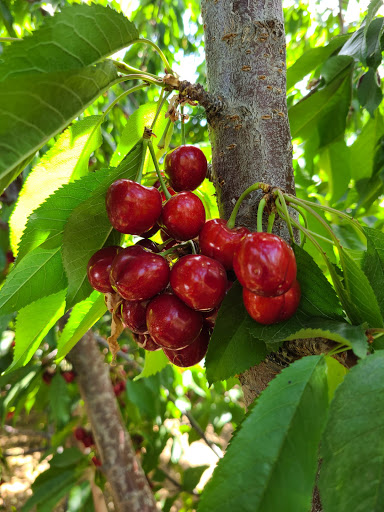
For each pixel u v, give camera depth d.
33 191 0.22
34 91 0.13
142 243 0.19
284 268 0.14
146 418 0.74
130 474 0.46
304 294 0.16
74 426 0.69
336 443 0.11
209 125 0.21
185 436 1.24
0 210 0.52
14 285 0.20
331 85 0.35
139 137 0.24
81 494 0.59
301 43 0.71
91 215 0.18
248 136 0.19
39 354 0.62
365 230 0.18
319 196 0.48
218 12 0.20
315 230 0.32
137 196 0.17
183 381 0.61
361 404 0.11
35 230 0.19
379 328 0.15
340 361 0.15
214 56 0.20
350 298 0.17
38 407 0.72
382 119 0.38
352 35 0.33
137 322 0.18
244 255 0.15
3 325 0.43
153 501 0.47
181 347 0.17
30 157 0.15
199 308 0.16
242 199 0.17
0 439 1.21
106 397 0.47
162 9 0.81
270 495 0.11
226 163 0.20
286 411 0.12
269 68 0.20
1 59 0.14
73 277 0.20
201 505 0.11
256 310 0.16
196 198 0.18
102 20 0.15
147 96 0.81
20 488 1.02
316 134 0.41
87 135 0.21
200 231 0.18
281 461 0.11
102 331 0.72
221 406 0.76
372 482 0.10
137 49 0.80
